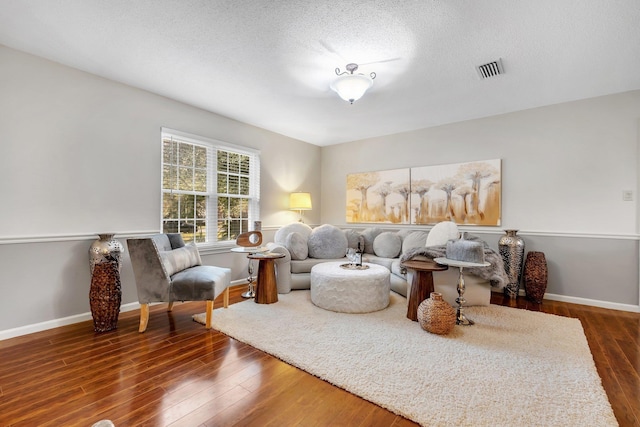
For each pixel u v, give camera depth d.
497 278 3.06
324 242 4.13
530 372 1.84
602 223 3.31
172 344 2.29
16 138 2.45
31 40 2.32
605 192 3.30
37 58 2.55
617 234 3.23
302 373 1.87
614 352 2.16
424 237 3.93
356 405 1.56
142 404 1.56
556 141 3.56
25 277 2.49
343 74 2.82
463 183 4.20
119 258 2.83
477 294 3.14
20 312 2.46
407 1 1.84
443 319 2.40
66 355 2.10
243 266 4.39
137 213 3.20
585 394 1.61
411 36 2.21
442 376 1.79
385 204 4.98
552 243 3.58
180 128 3.58
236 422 1.43
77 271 2.77
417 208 4.62
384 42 2.29
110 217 2.99
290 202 5.01
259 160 4.63
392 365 1.92
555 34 2.16
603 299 3.29
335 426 1.40
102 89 2.93
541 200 3.65
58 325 2.64
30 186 2.51
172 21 2.08
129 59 2.60
